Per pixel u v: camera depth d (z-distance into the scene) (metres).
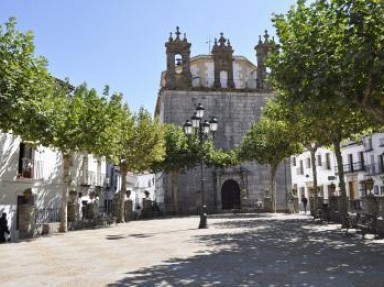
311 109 11.12
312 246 12.65
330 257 10.48
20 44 13.45
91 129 21.59
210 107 42.31
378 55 9.15
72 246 14.73
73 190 30.83
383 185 42.25
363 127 18.25
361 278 7.92
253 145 35.22
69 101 22.55
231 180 41.94
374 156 43.72
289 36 11.59
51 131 18.92
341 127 18.50
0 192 23.22
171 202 40.06
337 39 10.55
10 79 12.65
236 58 47.88
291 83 11.16
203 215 21.05
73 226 23.75
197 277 8.36
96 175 36.62
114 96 23.09
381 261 9.71
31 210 20.08
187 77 42.31
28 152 26.39
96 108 22.02
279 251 11.77
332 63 10.23
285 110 17.61
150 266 9.82
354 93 10.38
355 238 14.45
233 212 37.34
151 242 15.16
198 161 36.62
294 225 20.92
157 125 31.38
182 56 42.72
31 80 13.48
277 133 30.28
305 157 58.66
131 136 29.88
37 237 19.27
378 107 10.55
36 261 11.19
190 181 40.91
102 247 14.06
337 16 10.28
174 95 41.94
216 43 43.88
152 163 35.03
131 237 17.50
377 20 9.66
